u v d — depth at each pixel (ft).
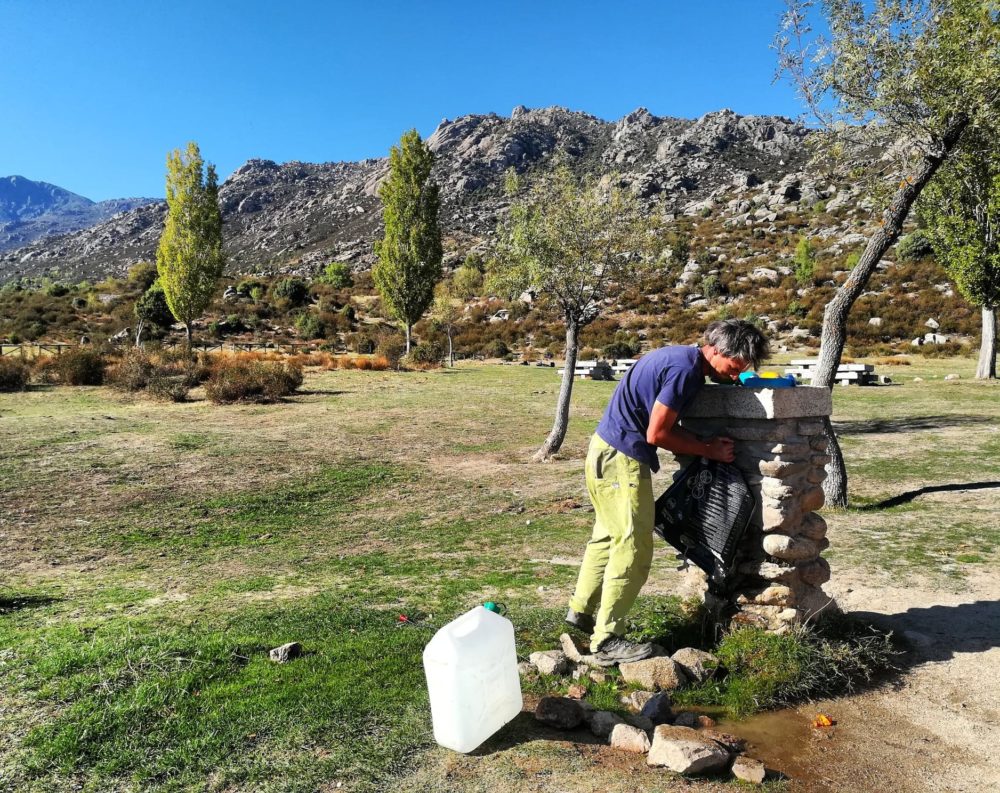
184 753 9.02
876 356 106.83
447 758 8.99
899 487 30.68
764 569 12.18
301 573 21.80
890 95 24.76
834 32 25.98
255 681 11.23
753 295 151.53
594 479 11.64
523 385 79.41
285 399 65.77
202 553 25.52
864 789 8.59
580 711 9.99
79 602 17.97
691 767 8.63
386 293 125.18
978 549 20.22
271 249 490.49
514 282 43.16
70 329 151.12
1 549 25.63
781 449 11.94
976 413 52.42
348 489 35.76
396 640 13.33
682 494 12.28
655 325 139.23
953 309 120.67
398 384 78.79
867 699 11.07
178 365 79.97
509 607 16.10
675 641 12.77
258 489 35.17
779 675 11.00
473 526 28.71
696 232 228.22
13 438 43.50
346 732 9.55
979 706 10.71
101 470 37.29
